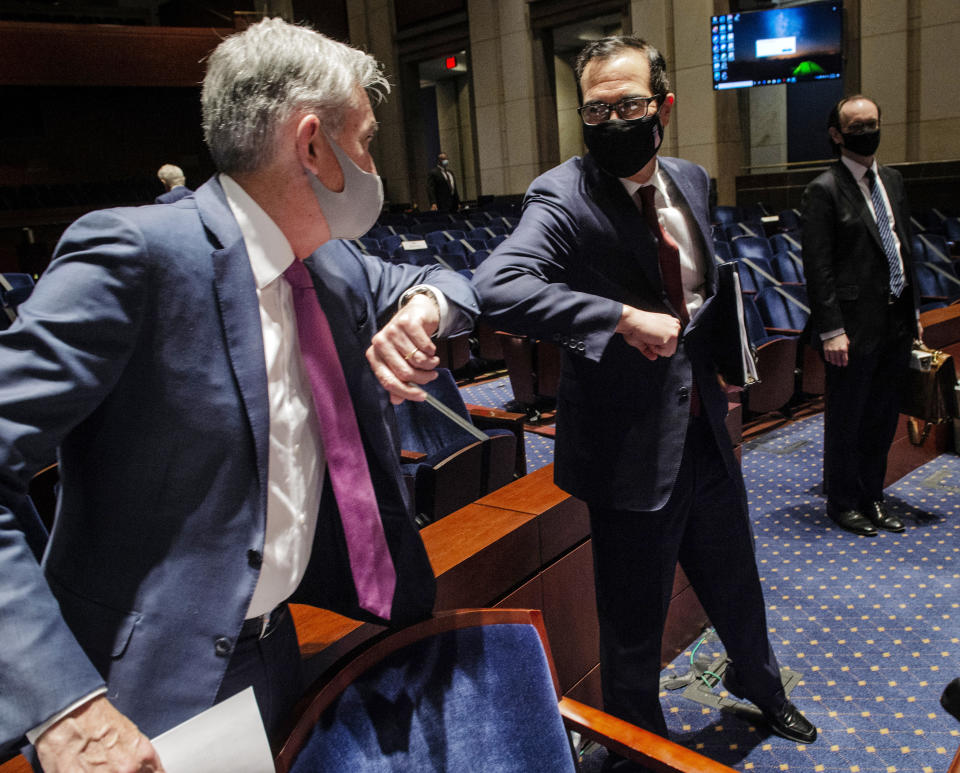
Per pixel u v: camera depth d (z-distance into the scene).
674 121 13.29
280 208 0.98
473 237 10.57
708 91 12.81
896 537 3.48
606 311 1.46
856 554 3.35
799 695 2.48
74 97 15.65
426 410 3.23
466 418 3.22
